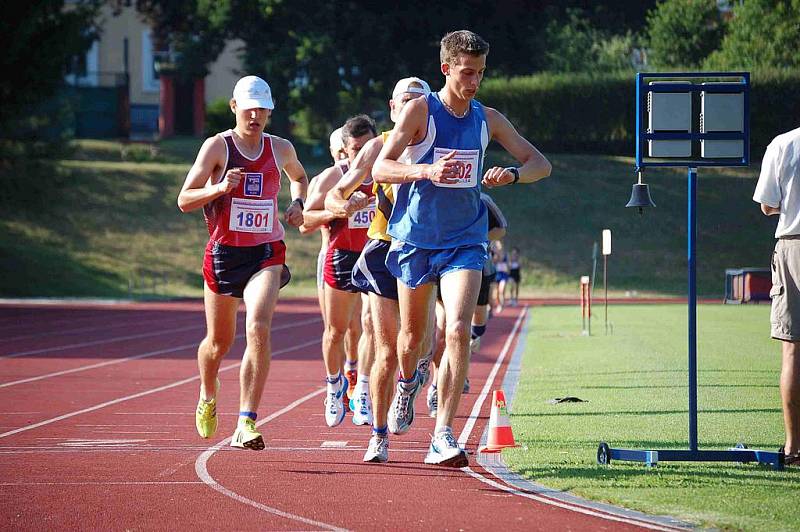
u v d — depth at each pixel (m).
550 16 145.38
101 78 146.50
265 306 17.97
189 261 103.56
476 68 15.99
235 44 159.12
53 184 104.88
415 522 13.60
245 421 17.67
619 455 17.28
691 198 17.27
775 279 16.92
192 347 47.19
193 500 15.11
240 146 18.48
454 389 16.27
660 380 30.39
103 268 99.88
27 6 92.06
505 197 120.50
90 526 13.62
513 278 87.06
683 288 105.31
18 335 53.94
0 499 15.27
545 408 24.81
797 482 15.63
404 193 16.61
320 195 22.42
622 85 132.12
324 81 128.12
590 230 115.44
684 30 129.88
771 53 113.00
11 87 93.12
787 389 16.83
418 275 16.55
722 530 12.81
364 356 22.69
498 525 13.34
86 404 27.58
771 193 16.81
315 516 14.02
